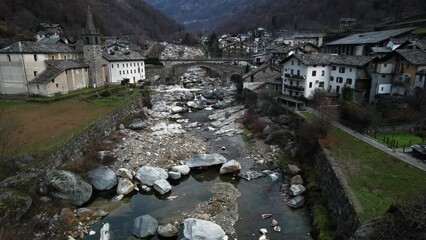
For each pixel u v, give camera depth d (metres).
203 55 145.50
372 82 44.78
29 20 111.06
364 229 16.39
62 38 92.69
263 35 150.88
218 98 74.31
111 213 24.78
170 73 94.81
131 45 128.00
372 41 64.50
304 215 24.84
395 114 37.47
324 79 51.38
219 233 21.33
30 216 22.38
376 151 29.91
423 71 38.78
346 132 36.00
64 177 25.47
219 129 48.97
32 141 31.62
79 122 39.12
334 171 25.23
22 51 50.59
